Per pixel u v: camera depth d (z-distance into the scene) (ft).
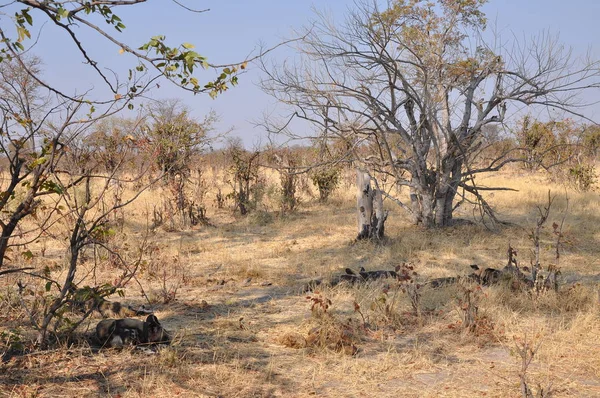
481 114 42.14
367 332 19.75
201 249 35.60
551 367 16.79
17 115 15.47
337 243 37.19
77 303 19.83
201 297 24.29
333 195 60.75
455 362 17.22
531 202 54.70
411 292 23.34
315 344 18.26
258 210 49.06
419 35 40.11
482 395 14.82
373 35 39.24
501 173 87.97
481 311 21.13
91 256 30.94
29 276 24.86
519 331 19.85
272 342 18.69
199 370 15.97
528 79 40.65
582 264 31.60
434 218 42.45
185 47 12.28
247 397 14.55
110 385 14.84
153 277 27.12
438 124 40.78
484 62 41.04
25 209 16.15
